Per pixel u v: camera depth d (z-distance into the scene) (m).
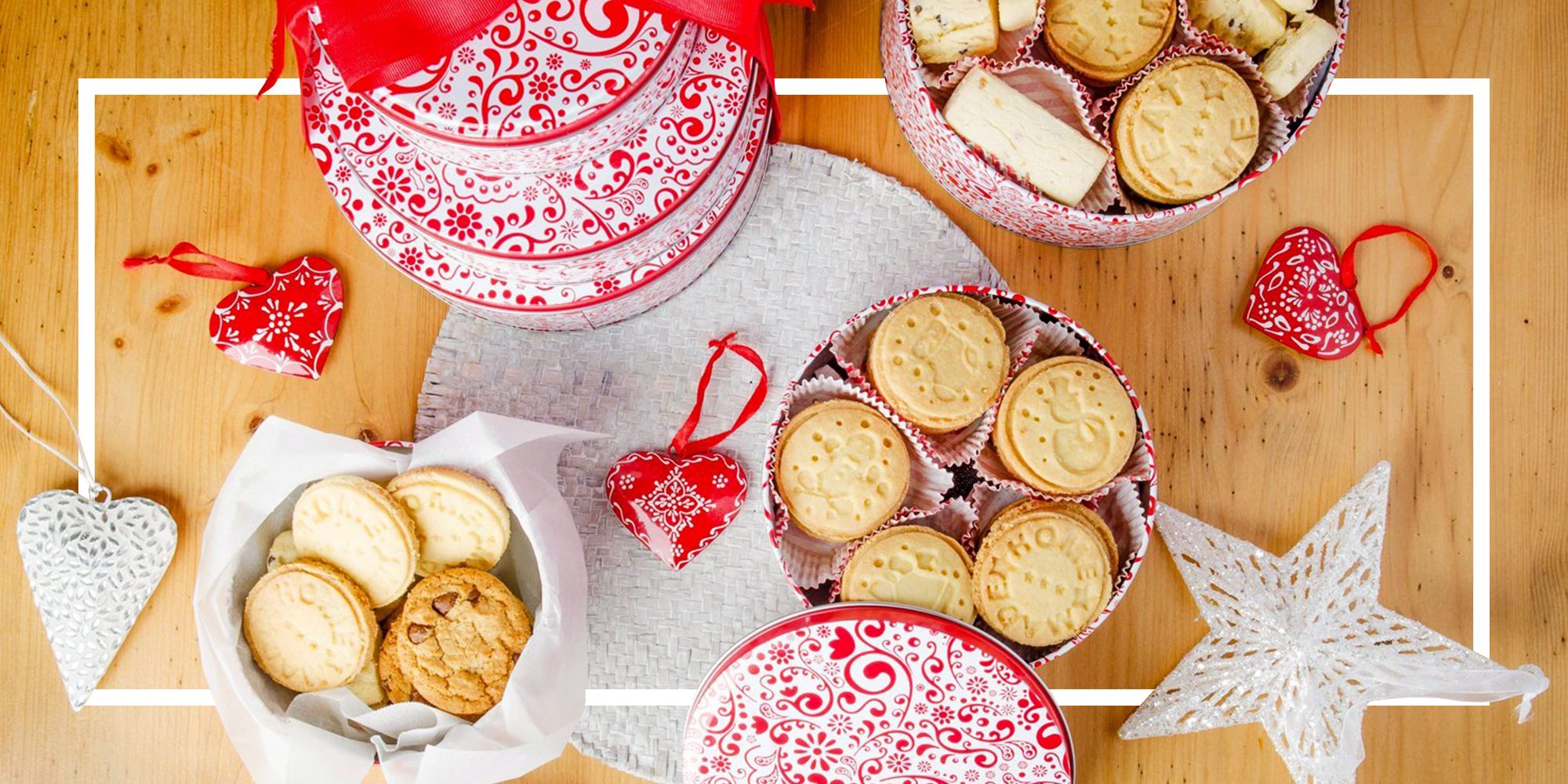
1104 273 0.90
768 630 0.79
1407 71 0.91
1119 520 0.84
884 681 0.79
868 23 0.90
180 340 0.90
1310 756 0.84
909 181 0.90
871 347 0.83
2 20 0.90
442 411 0.88
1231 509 0.90
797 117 0.90
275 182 0.90
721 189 0.82
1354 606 0.85
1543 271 0.90
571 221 0.78
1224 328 0.90
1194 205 0.80
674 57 0.75
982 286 0.87
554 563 0.81
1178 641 0.89
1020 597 0.81
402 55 0.72
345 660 0.82
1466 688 0.83
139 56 0.90
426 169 0.78
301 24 0.76
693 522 0.86
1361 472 0.90
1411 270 0.90
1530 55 0.90
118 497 0.89
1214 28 0.83
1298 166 0.90
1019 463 0.82
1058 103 0.83
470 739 0.79
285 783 0.79
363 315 0.90
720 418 0.89
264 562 0.83
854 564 0.82
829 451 0.82
